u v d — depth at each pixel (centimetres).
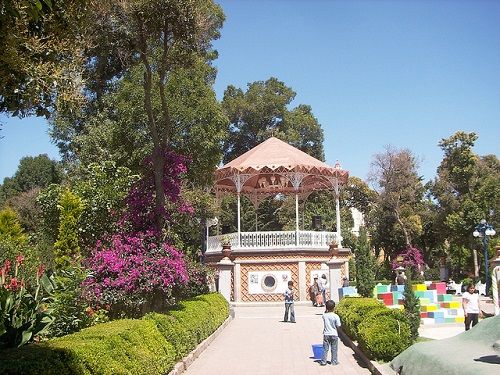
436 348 1029
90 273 1336
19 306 811
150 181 1644
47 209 2355
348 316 1573
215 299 2014
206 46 1812
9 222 2633
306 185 3938
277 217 5444
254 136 5534
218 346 1620
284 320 2300
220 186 3753
